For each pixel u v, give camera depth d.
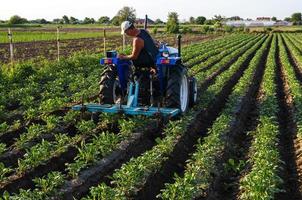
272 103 14.73
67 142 10.32
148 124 11.42
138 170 8.34
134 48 11.23
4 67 20.17
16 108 14.30
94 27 95.69
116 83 11.80
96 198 7.64
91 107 11.03
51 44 41.34
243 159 10.08
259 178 7.84
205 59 30.16
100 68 22.39
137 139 10.47
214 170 9.09
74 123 11.84
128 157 9.77
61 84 17.36
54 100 13.22
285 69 24.20
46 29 79.44
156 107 11.44
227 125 11.72
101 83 11.63
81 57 24.38
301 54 37.75
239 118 13.29
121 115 11.54
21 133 11.43
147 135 11.01
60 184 8.04
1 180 8.29
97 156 9.45
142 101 12.06
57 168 9.26
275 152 9.48
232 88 18.47
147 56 11.44
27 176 8.60
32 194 7.46
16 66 19.64
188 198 7.46
